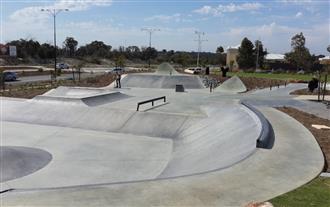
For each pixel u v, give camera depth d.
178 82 38.56
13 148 13.88
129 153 14.63
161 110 20.66
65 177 11.71
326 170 8.78
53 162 13.31
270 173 8.31
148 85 38.09
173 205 6.51
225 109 18.89
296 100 22.47
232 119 16.41
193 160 12.55
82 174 12.05
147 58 114.12
